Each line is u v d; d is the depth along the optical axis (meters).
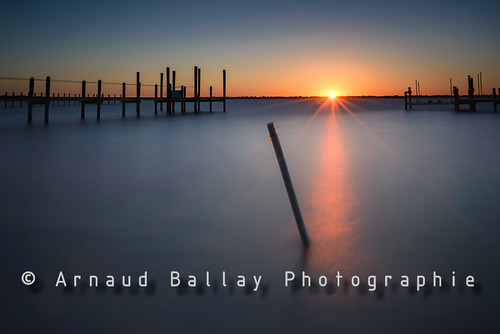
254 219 4.03
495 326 1.97
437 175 6.34
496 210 4.17
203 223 3.88
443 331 1.94
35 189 5.53
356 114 37.50
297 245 3.23
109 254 3.05
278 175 6.67
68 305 2.24
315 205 4.56
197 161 8.40
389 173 6.63
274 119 29.47
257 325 2.01
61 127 19.42
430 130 16.17
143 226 3.79
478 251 3.01
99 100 27.12
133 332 1.97
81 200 4.88
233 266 2.79
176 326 2.02
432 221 3.84
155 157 9.02
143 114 38.03
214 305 2.22
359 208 4.39
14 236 3.49
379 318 2.06
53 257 3.00
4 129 17.83
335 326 1.99
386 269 2.71
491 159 7.99
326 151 10.01
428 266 2.75
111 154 9.55
